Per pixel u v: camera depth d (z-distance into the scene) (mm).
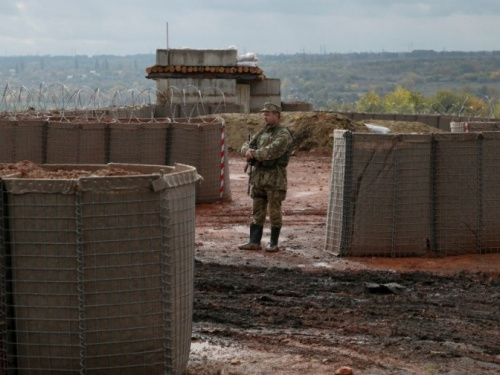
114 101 23578
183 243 7707
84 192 7141
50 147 20688
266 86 47719
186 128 20422
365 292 12398
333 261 14602
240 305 11422
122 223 7250
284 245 16047
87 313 7234
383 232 14789
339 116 35875
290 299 11852
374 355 9258
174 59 44625
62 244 7188
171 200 7449
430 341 9914
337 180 14977
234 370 8555
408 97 106250
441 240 14945
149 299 7398
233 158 34219
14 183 7152
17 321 7293
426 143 14711
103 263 7234
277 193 15266
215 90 44562
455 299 12094
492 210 15078
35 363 7316
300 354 9211
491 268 14156
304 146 34750
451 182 14859
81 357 7266
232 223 18562
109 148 20422
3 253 7215
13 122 20797
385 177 14656
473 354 9430
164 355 7523
